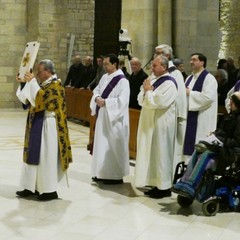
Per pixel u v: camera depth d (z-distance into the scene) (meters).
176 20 12.73
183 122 7.28
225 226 6.05
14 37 17.58
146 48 12.58
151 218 6.28
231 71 11.61
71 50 17.47
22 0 17.56
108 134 7.78
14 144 11.02
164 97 6.90
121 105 7.64
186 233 5.79
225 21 21.70
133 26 12.64
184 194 6.25
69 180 7.99
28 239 5.48
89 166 9.02
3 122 14.30
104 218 6.24
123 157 7.86
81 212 6.44
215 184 6.54
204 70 7.75
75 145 11.05
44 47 17.23
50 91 6.72
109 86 7.77
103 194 7.28
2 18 17.39
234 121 6.45
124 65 12.32
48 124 6.76
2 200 6.83
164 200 7.05
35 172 6.81
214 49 13.35
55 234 5.65
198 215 6.43
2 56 17.47
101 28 18.34
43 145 6.78
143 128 7.17
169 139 7.07
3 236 5.55
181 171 6.91
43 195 6.89
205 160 6.36
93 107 7.96
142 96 7.16
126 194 7.31
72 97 14.75
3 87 17.53
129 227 5.95
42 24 17.14
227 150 6.40
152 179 7.15
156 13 12.63
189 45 12.89
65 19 17.41
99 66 12.49
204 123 7.70
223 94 10.43
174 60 8.16
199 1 13.08
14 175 8.26
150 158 7.13
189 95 7.61
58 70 17.47
